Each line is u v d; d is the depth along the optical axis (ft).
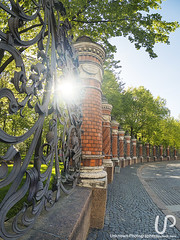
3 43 3.20
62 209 6.59
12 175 3.64
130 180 31.55
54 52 6.28
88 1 17.38
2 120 25.34
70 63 8.82
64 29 7.48
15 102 3.48
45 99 5.21
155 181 33.09
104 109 30.48
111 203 17.57
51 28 5.97
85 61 13.55
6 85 17.87
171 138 109.29
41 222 5.32
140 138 97.76
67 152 8.25
